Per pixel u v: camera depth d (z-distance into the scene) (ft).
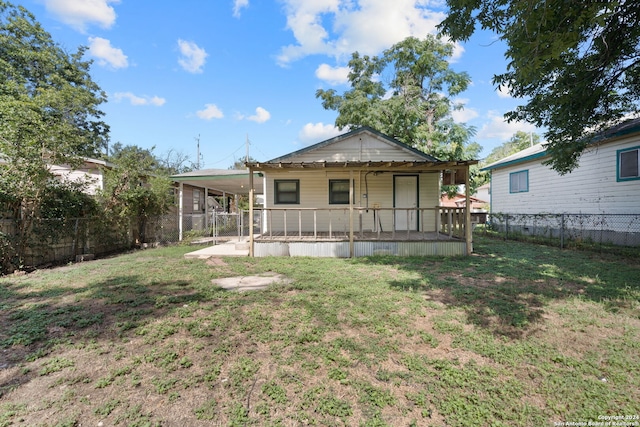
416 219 34.63
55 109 26.12
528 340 10.62
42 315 12.64
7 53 49.03
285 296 15.47
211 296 15.34
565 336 10.92
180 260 25.98
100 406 7.25
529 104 23.41
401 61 57.93
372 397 7.68
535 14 13.44
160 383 8.13
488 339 10.68
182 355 9.60
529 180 43.96
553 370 8.86
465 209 27.71
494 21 16.22
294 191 35.06
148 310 13.25
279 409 7.27
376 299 14.82
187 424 6.75
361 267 22.56
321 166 26.61
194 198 57.00
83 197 28.81
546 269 21.31
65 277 19.56
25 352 9.78
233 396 7.70
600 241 31.60
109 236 32.94
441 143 56.08
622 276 19.06
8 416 6.91
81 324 11.72
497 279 18.69
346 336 10.95
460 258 26.07
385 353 9.78
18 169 21.90
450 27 17.69
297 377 8.47
